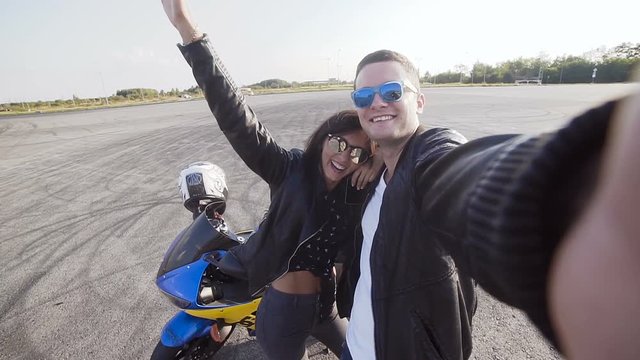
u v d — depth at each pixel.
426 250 1.12
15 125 24.28
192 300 2.09
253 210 5.42
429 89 47.38
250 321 2.32
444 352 1.21
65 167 9.41
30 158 11.17
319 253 1.91
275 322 1.96
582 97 24.33
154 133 15.08
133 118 23.91
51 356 2.68
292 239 1.87
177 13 1.92
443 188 0.80
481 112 16.34
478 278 0.62
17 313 3.21
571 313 0.40
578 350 0.38
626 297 0.32
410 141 1.24
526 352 2.50
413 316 1.20
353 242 1.92
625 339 0.32
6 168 9.81
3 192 7.27
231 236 2.50
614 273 0.33
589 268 0.37
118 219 5.41
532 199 0.45
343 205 1.86
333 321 2.30
